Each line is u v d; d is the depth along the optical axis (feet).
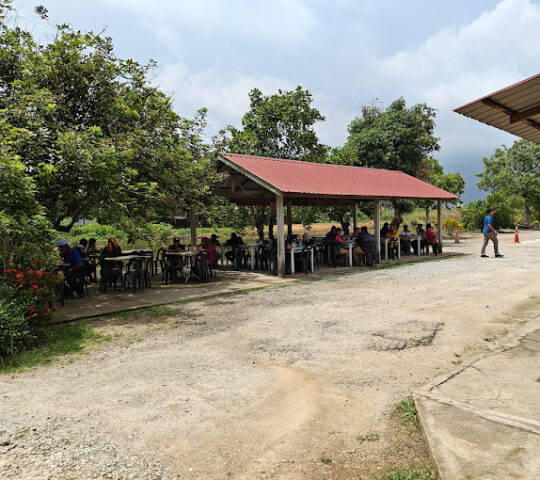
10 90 32.53
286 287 37.63
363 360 18.01
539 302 27.84
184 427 12.64
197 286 39.34
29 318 22.59
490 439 10.52
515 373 15.12
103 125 36.55
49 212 31.30
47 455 11.28
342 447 11.25
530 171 140.15
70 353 20.40
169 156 37.04
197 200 43.24
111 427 12.75
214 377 16.72
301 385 15.60
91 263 43.47
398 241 56.70
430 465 10.11
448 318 24.47
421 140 79.66
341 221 76.84
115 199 31.96
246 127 75.41
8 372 17.84
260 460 10.80
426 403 12.82
